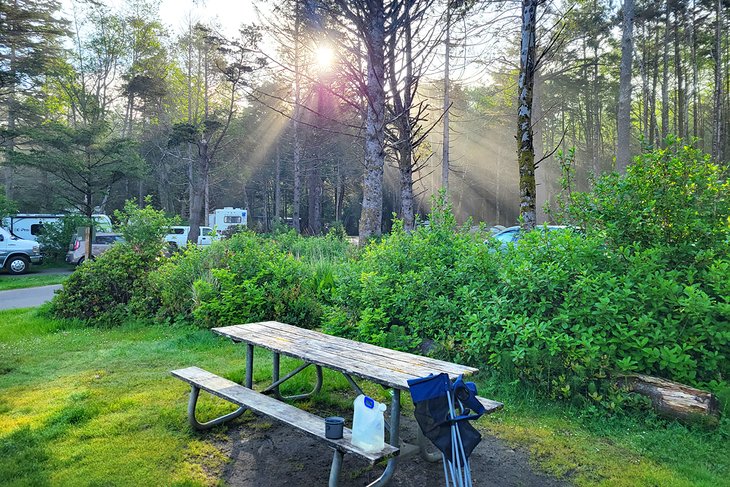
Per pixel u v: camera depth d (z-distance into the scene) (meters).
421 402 2.56
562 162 5.97
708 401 3.68
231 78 15.19
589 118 41.03
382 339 5.45
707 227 4.55
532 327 4.41
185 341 6.65
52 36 27.53
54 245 22.31
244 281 7.36
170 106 38.84
